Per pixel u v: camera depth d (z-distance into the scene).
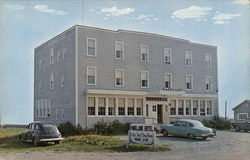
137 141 19.14
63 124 30.00
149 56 35.03
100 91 30.61
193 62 38.59
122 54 33.22
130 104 33.06
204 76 39.38
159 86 35.38
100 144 20.59
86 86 30.64
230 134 29.55
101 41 32.00
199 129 24.17
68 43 32.16
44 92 38.00
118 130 30.12
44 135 21.72
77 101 29.92
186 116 36.75
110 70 32.25
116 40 32.97
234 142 22.44
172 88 36.25
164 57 36.25
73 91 30.39
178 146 20.25
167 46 36.59
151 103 34.38
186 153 16.89
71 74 31.06
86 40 31.12
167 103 35.47
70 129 29.08
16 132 32.91
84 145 20.61
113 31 32.88
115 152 17.75
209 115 38.72
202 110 38.38
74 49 30.66
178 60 37.31
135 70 33.84
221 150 18.00
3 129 37.91
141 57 34.47
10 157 16.22
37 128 22.27
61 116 32.81
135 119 33.00
